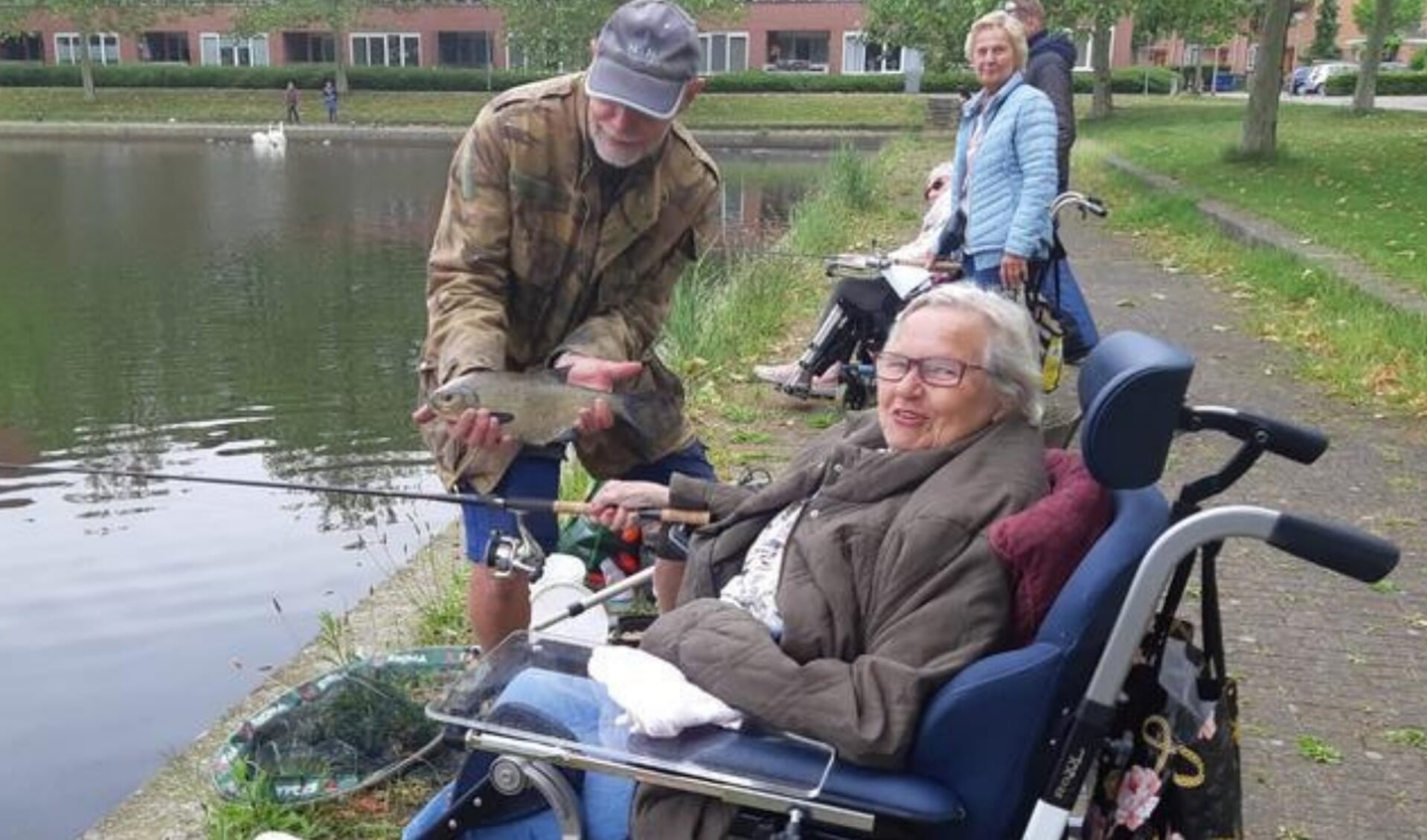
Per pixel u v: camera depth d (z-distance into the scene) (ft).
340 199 85.10
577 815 8.21
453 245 11.41
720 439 22.17
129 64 185.47
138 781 15.16
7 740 16.15
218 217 75.36
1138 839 7.70
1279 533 7.23
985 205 21.36
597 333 11.61
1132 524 7.65
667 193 11.75
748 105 156.25
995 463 8.39
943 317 8.70
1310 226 43.45
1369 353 26.78
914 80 160.45
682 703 7.91
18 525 24.07
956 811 7.50
